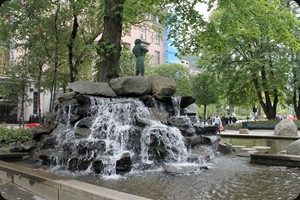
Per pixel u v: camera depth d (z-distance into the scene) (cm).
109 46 1198
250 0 1434
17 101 2322
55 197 489
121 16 1283
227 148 1134
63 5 1838
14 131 1330
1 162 718
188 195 541
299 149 883
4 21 1585
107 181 656
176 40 1519
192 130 993
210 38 1512
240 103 3488
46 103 3656
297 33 2394
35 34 1695
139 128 848
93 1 1667
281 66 2861
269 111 3288
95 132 862
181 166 761
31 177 554
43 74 2094
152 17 2256
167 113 1002
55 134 947
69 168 779
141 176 706
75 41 1828
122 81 1045
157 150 825
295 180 659
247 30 1712
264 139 1772
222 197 527
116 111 922
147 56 3434
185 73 3891
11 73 2114
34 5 1544
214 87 3378
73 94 1045
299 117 3350
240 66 3097
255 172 752
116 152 811
